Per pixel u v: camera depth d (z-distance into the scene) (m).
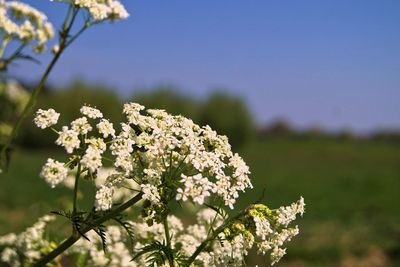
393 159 7.60
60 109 5.33
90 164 0.35
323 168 6.12
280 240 0.37
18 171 3.49
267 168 5.82
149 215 0.36
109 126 0.36
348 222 2.50
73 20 0.41
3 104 0.66
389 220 2.52
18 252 0.44
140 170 0.37
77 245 0.43
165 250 0.36
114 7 0.42
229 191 0.36
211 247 0.40
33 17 0.42
